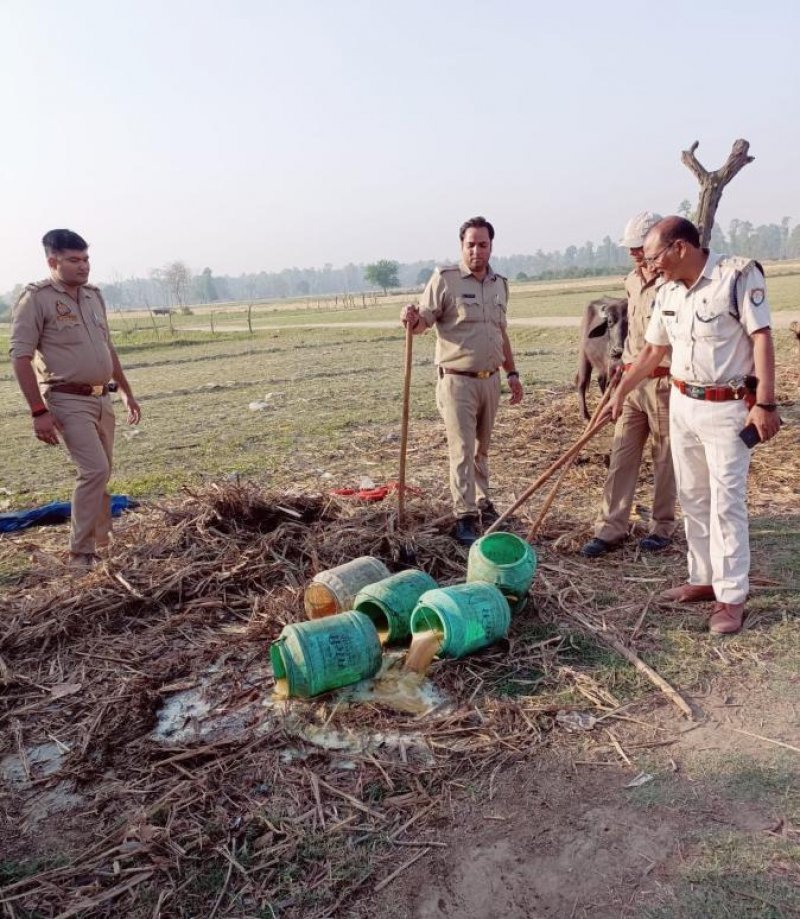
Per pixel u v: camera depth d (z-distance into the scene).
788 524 5.39
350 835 2.67
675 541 5.23
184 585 4.62
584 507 6.09
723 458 3.82
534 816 2.72
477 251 5.18
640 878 2.42
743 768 2.90
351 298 87.44
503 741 3.11
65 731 3.39
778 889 2.33
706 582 4.25
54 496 7.53
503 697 3.42
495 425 9.45
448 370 5.33
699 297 3.75
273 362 21.62
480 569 4.08
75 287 5.06
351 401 12.63
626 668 3.64
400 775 2.95
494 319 5.34
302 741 3.18
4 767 3.18
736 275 3.64
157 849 2.64
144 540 5.22
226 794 2.88
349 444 9.11
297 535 5.19
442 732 3.18
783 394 9.97
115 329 48.66
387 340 27.36
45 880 2.54
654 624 4.07
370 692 3.49
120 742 3.27
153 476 8.07
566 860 2.51
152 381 18.69
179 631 4.21
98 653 4.02
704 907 2.29
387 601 3.82
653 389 4.81
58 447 10.42
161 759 3.13
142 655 3.97
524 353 19.25
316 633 3.36
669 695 3.38
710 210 9.17
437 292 5.24
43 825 2.83
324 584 4.06
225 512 5.35
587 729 3.19
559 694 3.44
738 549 3.88
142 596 4.42
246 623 4.28
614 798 2.78
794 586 4.37
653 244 3.74
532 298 52.62
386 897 2.42
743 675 3.55
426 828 2.69
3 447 10.70
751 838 2.54
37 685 3.74
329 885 2.47
